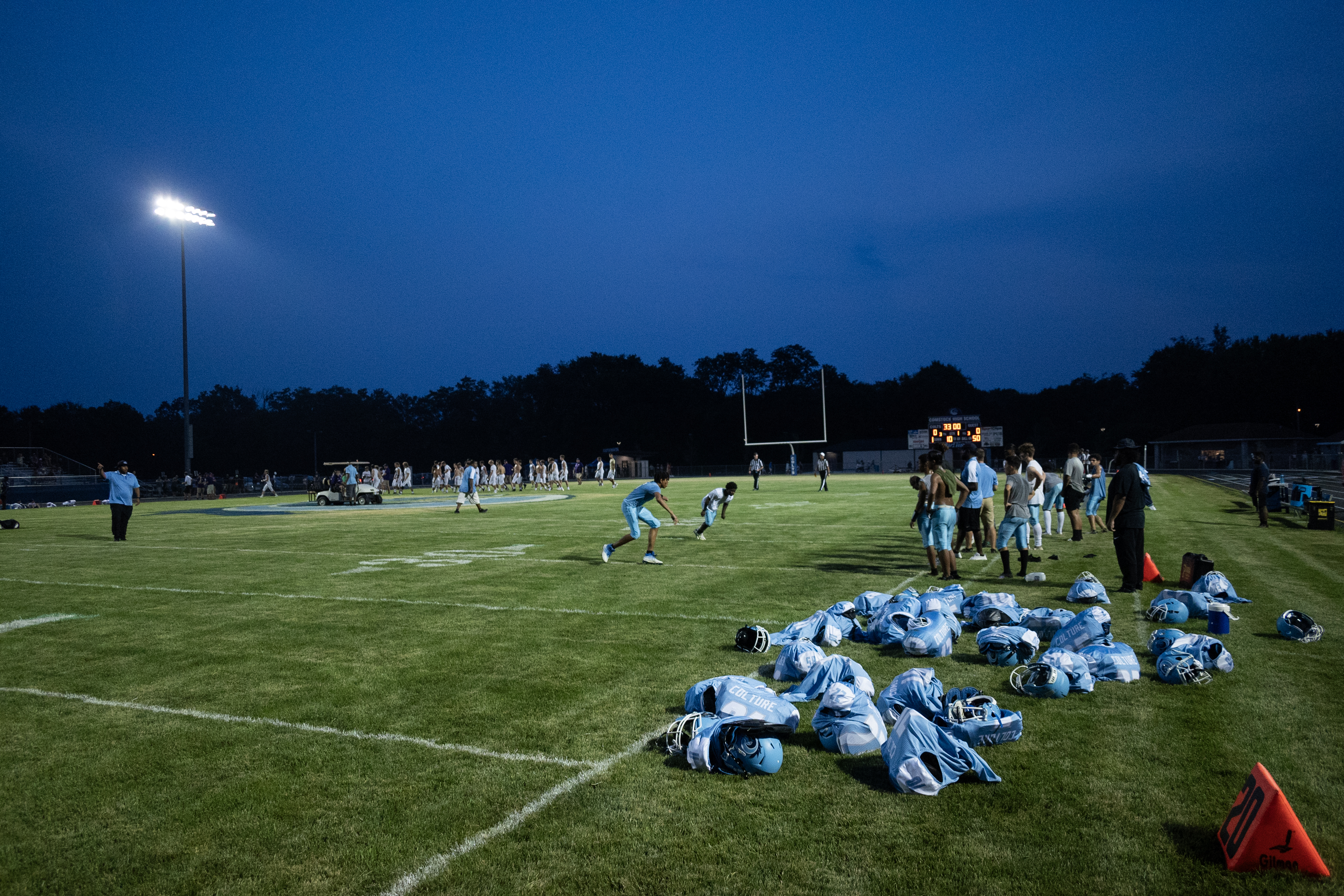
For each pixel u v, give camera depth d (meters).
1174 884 3.28
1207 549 12.91
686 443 98.69
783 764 4.60
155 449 90.75
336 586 10.80
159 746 4.96
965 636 7.49
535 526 20.20
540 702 5.71
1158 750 4.63
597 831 3.81
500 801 4.14
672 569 11.87
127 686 6.24
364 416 99.94
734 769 4.46
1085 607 8.52
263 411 100.75
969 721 4.73
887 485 40.47
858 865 3.46
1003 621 7.44
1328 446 63.44
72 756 4.82
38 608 9.52
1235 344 93.56
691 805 4.07
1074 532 14.43
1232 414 88.56
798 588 10.11
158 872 3.51
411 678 6.35
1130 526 9.38
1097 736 4.87
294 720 5.40
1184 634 6.39
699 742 4.49
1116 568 11.20
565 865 3.51
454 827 3.86
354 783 4.38
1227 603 7.38
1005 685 5.95
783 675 6.11
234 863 3.57
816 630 7.21
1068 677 5.67
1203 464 73.00
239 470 93.31
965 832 3.74
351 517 25.56
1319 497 16.61
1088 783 4.22
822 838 3.71
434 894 3.30
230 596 10.21
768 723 4.64
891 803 4.07
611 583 10.70
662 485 12.45
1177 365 92.75
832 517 20.83
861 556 12.99
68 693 6.08
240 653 7.22
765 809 4.02
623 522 21.00
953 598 8.33
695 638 7.55
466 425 101.19
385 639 7.68
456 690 6.00
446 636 7.75
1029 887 3.27
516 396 106.00
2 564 13.95
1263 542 13.85
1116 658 5.99
